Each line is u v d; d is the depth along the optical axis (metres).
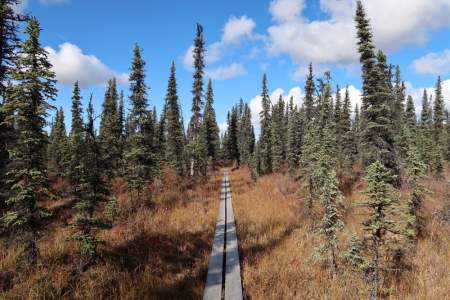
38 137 10.82
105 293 9.08
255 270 11.16
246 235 15.61
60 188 19.23
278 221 18.27
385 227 8.64
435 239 14.70
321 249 11.00
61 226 14.34
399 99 41.41
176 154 37.25
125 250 12.15
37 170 10.61
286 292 9.55
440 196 21.91
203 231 16.00
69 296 8.62
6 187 12.43
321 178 15.44
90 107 10.17
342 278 10.43
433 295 9.41
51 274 9.39
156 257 12.01
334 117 37.31
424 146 33.44
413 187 14.73
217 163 74.12
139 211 17.50
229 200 25.27
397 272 10.89
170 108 39.66
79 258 10.39
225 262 12.17
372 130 20.02
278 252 13.14
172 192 24.72
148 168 23.22
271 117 54.47
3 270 9.71
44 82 11.14
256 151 47.69
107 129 31.27
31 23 11.20
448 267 11.58
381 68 20.45
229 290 9.48
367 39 20.38
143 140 24.05
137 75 25.11
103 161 10.63
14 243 11.21
